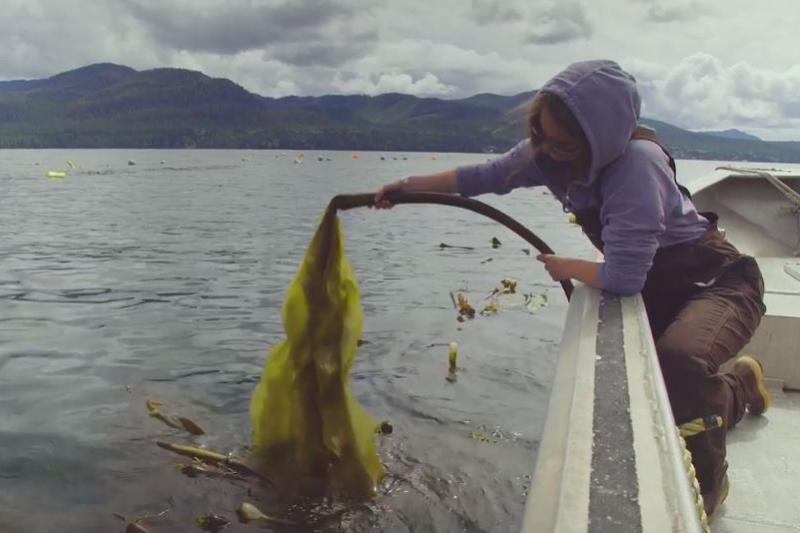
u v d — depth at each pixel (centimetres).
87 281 908
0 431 437
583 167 244
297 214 1867
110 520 343
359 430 343
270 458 347
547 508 120
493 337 650
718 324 254
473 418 463
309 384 326
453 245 1287
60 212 1853
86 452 409
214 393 504
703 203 641
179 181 3459
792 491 276
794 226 605
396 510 346
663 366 250
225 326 684
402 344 622
